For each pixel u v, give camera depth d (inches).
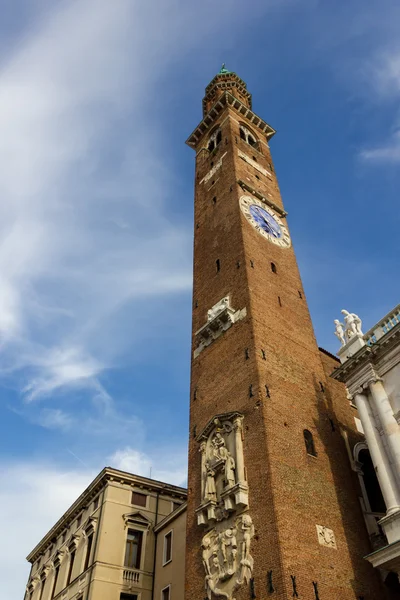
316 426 1300.4
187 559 1187.3
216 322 1501.0
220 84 2812.5
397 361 1189.7
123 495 1829.5
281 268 1704.0
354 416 1504.7
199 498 1240.8
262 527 1031.0
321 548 1050.7
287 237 1898.4
